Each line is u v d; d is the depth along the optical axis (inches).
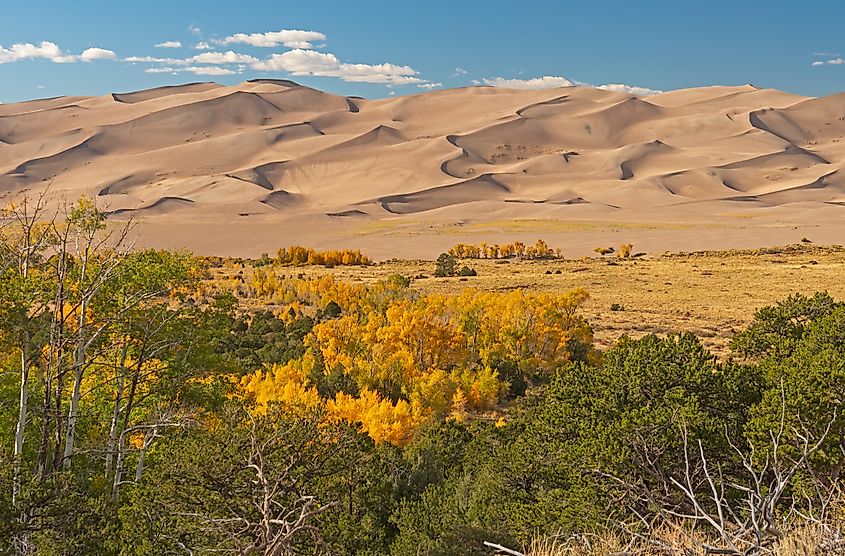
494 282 5556.1
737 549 277.9
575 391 882.8
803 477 555.2
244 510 611.8
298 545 605.0
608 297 4682.6
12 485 690.2
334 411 1750.7
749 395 820.6
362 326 2834.6
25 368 916.0
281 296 4453.7
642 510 448.1
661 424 659.4
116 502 824.9
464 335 2783.0
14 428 1053.2
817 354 818.8
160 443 1036.5
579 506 634.2
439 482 1262.3
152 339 1064.2
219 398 1101.1
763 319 1381.6
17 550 652.1
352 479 848.3
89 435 1172.5
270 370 2190.0
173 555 649.6
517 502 840.3
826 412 633.6
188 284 1123.3
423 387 2193.7
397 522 998.4
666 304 4343.0
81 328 953.5
